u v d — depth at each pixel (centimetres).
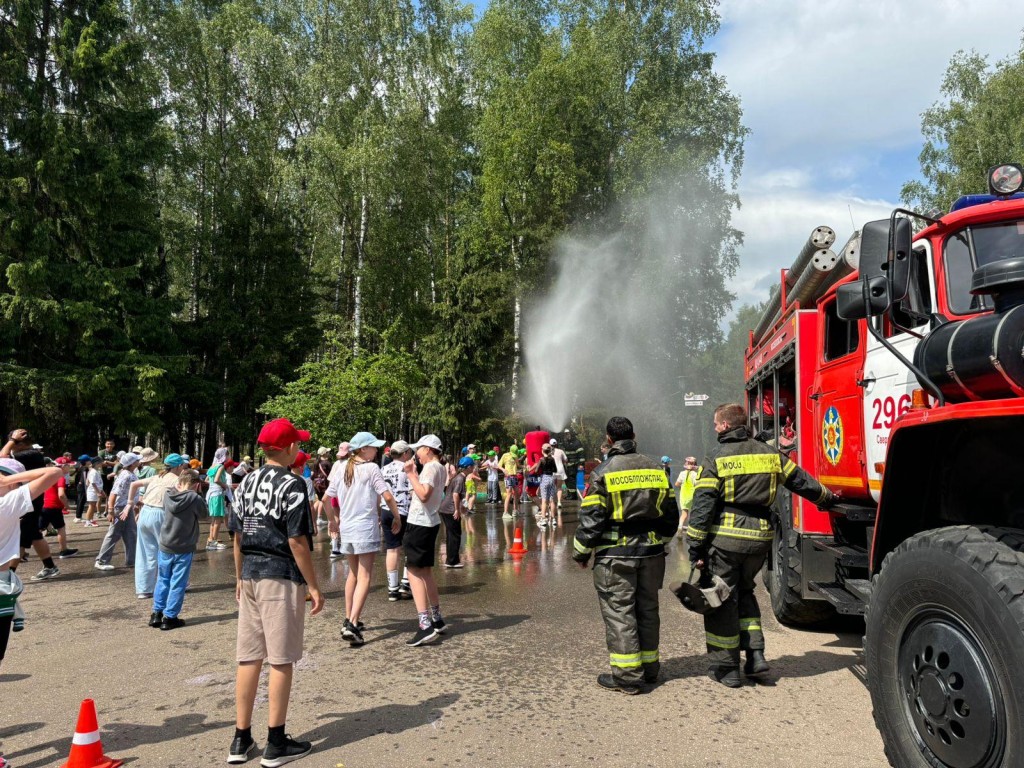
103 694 512
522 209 2770
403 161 2850
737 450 504
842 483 562
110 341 2364
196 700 498
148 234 2484
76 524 1658
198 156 3034
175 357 2402
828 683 506
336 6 3012
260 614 404
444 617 727
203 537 1434
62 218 2334
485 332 2823
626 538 498
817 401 621
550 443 1541
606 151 2908
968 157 2873
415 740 416
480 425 2764
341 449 1097
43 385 2141
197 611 780
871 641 318
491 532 1455
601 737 416
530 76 2712
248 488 420
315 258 3544
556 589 863
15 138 2252
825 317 611
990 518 329
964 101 3053
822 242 592
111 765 387
